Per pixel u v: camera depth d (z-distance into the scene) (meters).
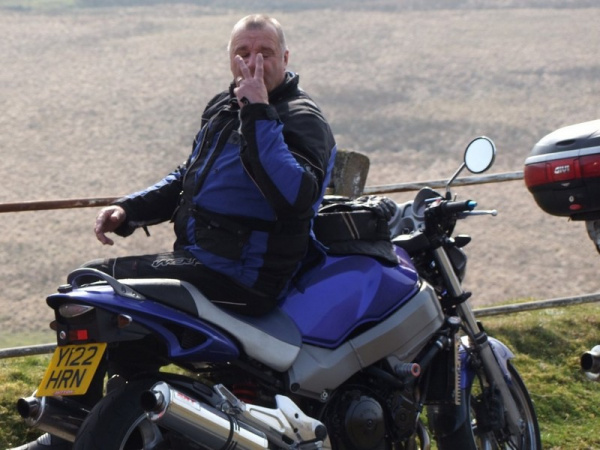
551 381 7.73
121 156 36.00
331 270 4.68
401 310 4.78
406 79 51.34
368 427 4.57
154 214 5.04
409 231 5.36
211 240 4.38
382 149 39.50
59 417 4.22
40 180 32.59
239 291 4.36
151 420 3.83
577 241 28.61
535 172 7.07
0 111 42.00
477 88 48.72
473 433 5.46
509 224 30.16
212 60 54.22
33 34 60.53
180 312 4.17
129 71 51.09
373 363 4.71
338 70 53.91
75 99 44.59
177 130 39.78
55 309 4.14
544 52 55.03
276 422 4.19
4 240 26.36
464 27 64.19
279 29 4.62
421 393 5.05
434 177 35.72
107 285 4.17
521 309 8.66
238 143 4.42
